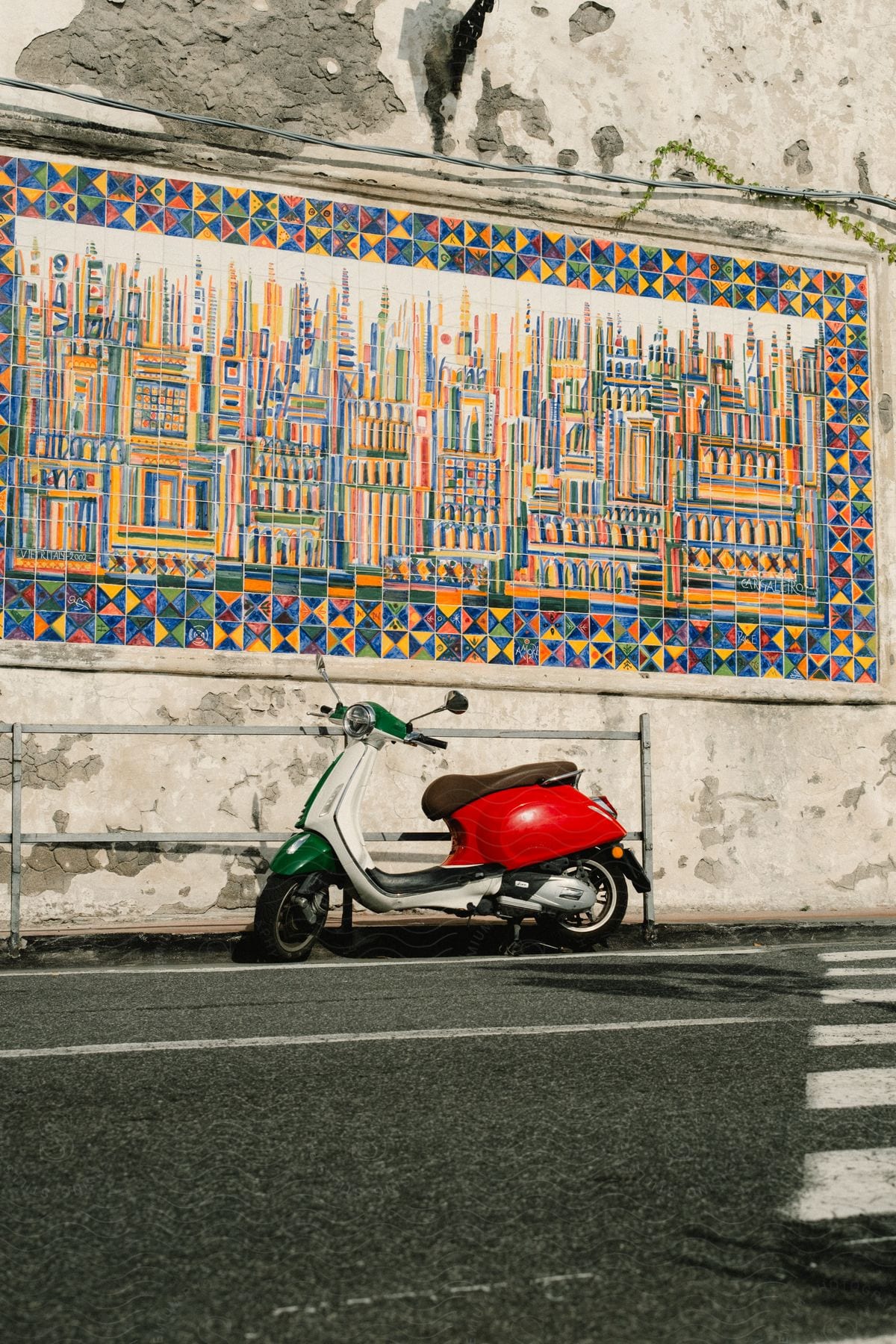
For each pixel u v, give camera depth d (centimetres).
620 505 909
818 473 956
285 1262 251
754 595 933
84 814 781
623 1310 232
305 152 862
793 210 967
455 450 878
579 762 874
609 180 920
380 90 884
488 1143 321
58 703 784
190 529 822
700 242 946
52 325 810
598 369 916
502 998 524
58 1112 347
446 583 868
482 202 895
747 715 912
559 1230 267
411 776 841
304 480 847
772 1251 258
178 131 838
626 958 677
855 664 949
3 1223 269
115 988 563
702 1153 315
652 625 908
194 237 841
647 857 798
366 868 690
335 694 753
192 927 729
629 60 941
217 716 811
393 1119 341
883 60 988
